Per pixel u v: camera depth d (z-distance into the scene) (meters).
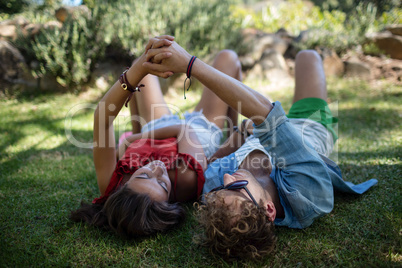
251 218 1.56
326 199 1.86
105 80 5.32
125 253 1.73
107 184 2.02
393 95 4.70
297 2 8.38
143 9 5.17
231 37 5.65
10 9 6.67
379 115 3.92
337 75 5.73
